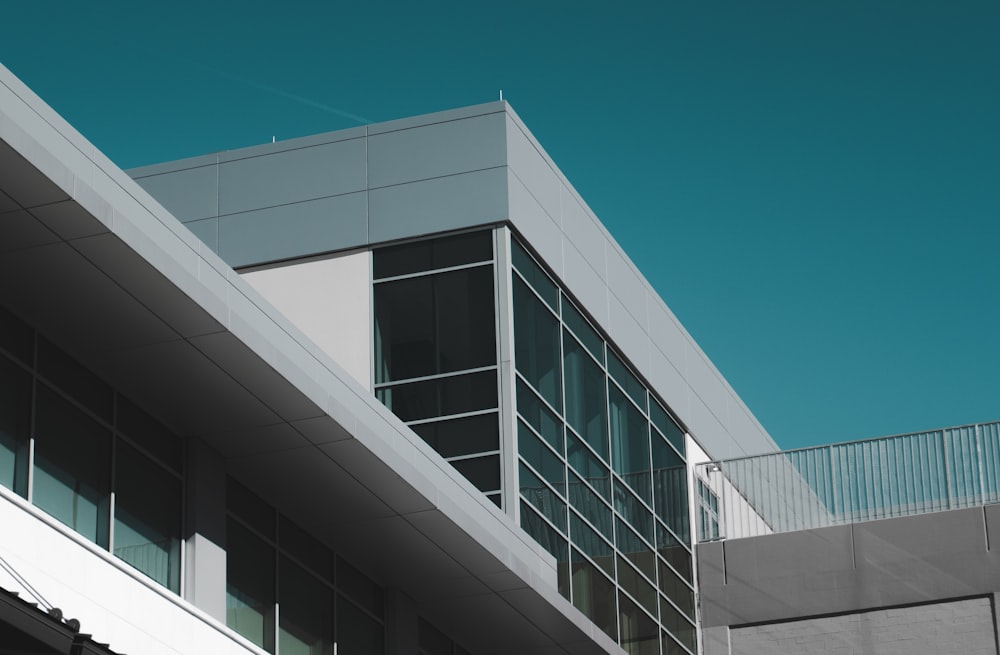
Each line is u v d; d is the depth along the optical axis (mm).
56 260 17141
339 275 29531
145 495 19609
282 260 29938
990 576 31922
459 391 27984
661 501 33312
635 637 30328
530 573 24625
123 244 16844
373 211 29781
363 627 23938
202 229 30625
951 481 33250
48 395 18375
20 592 16250
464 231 29125
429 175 29734
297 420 20062
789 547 33656
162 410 20031
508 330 28125
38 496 17875
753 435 41344
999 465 33094
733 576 33812
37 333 18391
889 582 32656
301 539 22812
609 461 31172
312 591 22797
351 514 22453
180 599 18859
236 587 21031
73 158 16656
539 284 29828
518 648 27109
